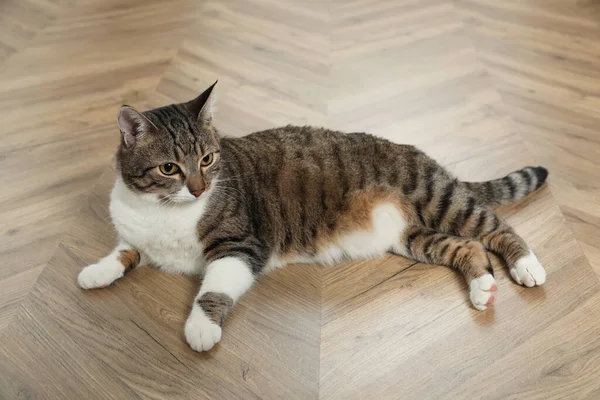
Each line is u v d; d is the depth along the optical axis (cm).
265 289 176
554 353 151
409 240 185
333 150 189
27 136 251
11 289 175
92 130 255
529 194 209
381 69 302
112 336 160
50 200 213
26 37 341
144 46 328
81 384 146
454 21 353
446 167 226
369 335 160
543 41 325
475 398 141
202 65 307
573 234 191
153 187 164
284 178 183
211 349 155
